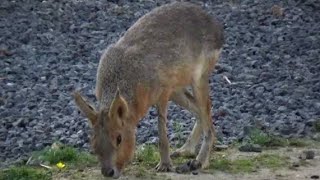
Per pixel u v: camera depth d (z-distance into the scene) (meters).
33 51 22.69
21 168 14.22
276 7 26.55
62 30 24.61
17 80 20.38
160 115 13.98
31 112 17.86
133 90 13.43
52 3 27.06
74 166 14.47
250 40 23.67
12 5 26.58
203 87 14.67
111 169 12.68
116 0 27.70
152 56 13.79
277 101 18.25
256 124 16.73
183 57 14.20
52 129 16.70
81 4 27.05
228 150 15.34
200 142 15.14
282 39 23.75
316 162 14.57
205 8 27.09
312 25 25.20
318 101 18.36
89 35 24.12
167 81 13.96
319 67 21.14
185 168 13.98
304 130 16.42
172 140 15.88
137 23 14.40
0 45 23.05
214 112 17.47
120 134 12.84
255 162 14.55
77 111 17.77
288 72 20.69
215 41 14.86
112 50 13.84
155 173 13.89
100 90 13.63
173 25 14.29
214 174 13.91
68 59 22.08
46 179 13.77
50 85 19.89
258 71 20.77
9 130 16.83
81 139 15.99
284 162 14.55
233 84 19.73
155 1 27.83
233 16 26.09
